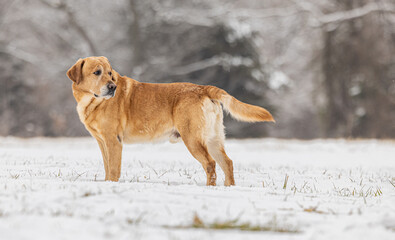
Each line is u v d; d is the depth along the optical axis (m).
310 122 44.66
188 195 4.71
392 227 3.73
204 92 6.98
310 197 5.25
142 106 6.95
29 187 4.86
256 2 40.53
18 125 36.78
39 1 38.88
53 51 39.81
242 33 33.28
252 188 5.73
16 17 39.09
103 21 40.47
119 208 4.00
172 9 36.59
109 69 6.83
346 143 20.92
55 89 38.53
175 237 3.19
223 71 32.62
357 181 7.82
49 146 18.00
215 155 7.09
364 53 31.62
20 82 37.69
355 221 3.64
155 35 35.94
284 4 39.88
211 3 37.19
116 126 6.74
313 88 38.88
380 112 31.59
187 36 35.12
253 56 33.41
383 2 32.56
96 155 13.29
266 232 3.55
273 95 36.06
